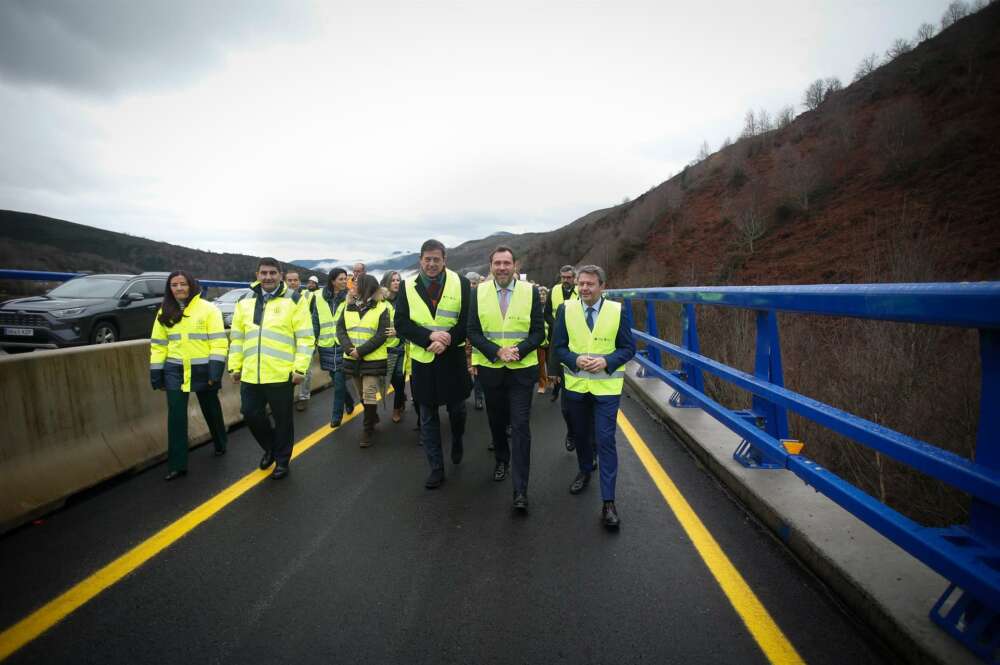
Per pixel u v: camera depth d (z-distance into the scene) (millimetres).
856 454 3836
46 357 3621
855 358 4395
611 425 3365
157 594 2479
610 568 2703
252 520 3303
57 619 2285
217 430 4648
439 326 3902
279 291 4180
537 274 72125
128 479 4051
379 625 2246
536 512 3441
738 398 6102
